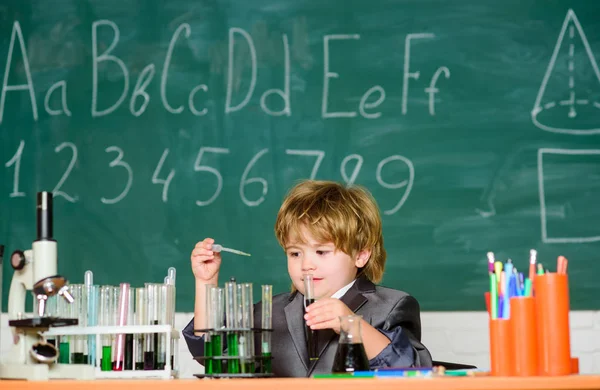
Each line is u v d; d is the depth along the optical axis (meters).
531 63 3.66
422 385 1.56
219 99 3.77
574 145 3.61
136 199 3.75
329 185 2.44
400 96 3.69
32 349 1.82
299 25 3.77
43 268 1.87
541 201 3.59
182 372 3.65
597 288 3.53
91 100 3.83
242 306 1.88
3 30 3.90
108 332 2.00
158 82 3.81
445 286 3.59
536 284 1.76
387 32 3.73
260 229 3.69
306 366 2.25
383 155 3.67
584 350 3.51
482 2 3.70
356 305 2.27
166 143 3.77
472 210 3.61
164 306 2.09
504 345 1.72
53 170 3.81
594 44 3.64
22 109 3.86
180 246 3.71
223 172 3.74
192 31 3.82
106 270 3.73
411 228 3.62
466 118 3.65
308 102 3.73
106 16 3.87
